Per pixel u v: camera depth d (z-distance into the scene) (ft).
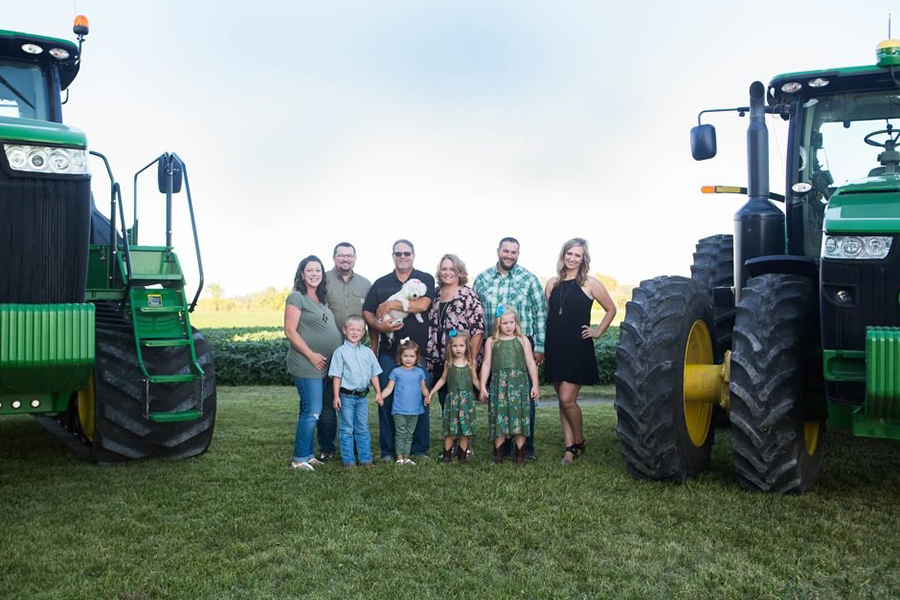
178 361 17.75
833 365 13.19
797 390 14.12
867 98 16.37
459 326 18.74
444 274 18.89
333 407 18.90
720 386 15.52
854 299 12.94
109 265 18.79
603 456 18.76
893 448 19.52
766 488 14.44
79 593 10.30
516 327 18.10
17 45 17.24
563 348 18.54
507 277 19.52
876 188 13.47
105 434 17.28
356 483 16.02
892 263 12.66
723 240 22.88
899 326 12.64
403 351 18.39
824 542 11.95
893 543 11.87
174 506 14.29
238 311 152.56
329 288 19.30
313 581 10.74
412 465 17.98
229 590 10.46
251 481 16.19
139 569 11.13
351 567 11.30
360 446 18.21
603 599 10.14
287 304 18.11
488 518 13.44
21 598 10.12
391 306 18.71
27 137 13.62
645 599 10.11
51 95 17.83
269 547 12.14
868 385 12.05
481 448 20.31
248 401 31.50
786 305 14.53
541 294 19.42
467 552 11.78
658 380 15.29
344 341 18.62
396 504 14.47
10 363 12.53
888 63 15.31
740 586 10.35
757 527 12.68
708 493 14.70
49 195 13.83
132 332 17.75
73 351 12.96
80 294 14.20
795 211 16.69
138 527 12.96
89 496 14.85
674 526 12.89
